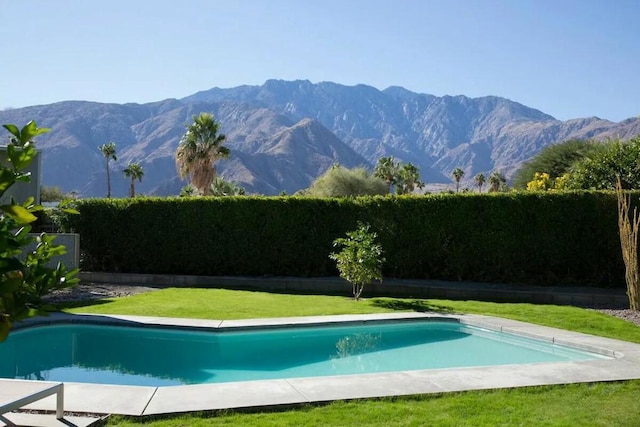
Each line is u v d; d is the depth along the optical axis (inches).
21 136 81.7
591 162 926.4
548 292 625.0
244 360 374.3
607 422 214.5
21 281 77.6
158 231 773.3
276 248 756.0
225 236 763.4
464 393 253.8
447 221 721.6
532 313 509.7
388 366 365.4
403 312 499.2
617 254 671.8
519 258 700.0
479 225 712.4
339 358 385.7
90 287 669.3
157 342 419.8
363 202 746.2
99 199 783.7
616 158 898.7
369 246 586.6
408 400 243.4
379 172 2787.9
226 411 222.1
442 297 653.9
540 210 695.1
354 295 625.6
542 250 694.5
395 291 674.2
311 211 754.8
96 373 336.2
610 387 267.3
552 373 292.0
